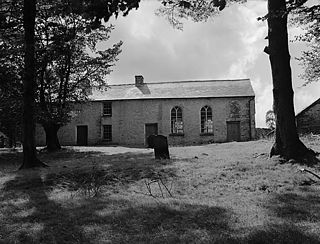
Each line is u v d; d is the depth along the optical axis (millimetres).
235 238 5906
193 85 40125
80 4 5520
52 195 10172
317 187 9977
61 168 15195
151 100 38094
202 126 37406
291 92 14141
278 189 9977
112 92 40031
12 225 7176
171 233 6355
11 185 12094
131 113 38219
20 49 19359
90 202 8875
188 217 7293
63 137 38844
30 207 8703
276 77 14227
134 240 6094
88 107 38812
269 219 6977
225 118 36969
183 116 37531
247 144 23125
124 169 13516
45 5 21547
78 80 28672
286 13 11516
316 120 33781
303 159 13180
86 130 38688
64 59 26609
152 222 7031
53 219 7523
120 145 36844
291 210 7617
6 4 20875
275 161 13422
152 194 9820
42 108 25891
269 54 14609
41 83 25500
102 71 28953
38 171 14609
